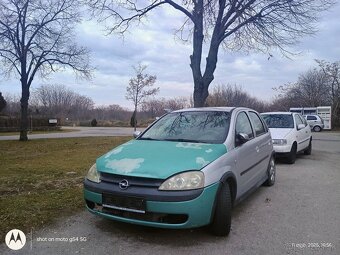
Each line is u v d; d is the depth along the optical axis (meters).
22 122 19.59
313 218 5.12
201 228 4.61
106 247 4.00
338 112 41.31
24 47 18.77
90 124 55.03
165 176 3.95
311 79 49.66
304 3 11.88
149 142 5.08
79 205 5.58
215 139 5.02
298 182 7.82
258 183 6.36
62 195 6.17
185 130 5.42
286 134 10.71
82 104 73.69
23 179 7.51
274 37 12.73
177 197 3.87
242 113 6.16
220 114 5.70
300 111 38.78
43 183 7.13
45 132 33.28
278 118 11.92
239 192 5.07
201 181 4.00
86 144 17.14
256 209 5.59
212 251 3.91
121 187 4.04
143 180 4.00
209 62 12.90
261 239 4.28
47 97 72.44
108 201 4.13
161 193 3.89
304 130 12.35
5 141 19.25
